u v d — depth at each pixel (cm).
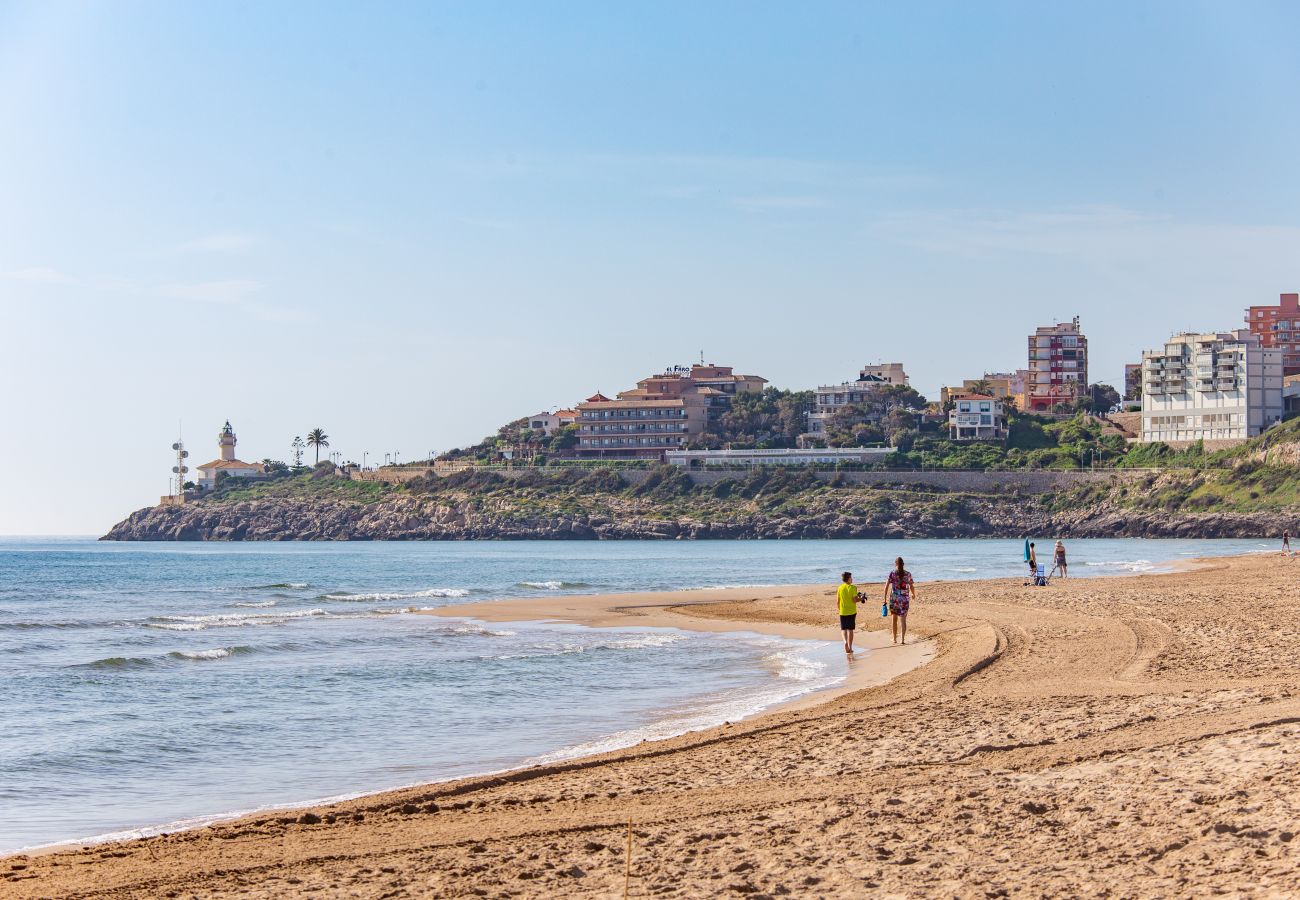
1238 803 1251
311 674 3466
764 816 1419
